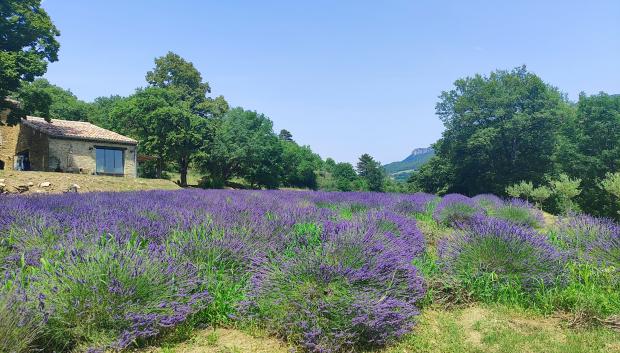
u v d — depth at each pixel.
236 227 5.80
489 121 44.06
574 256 5.38
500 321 3.97
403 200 12.62
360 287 3.82
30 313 2.95
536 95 43.19
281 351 3.33
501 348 3.36
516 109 43.16
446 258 5.03
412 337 3.58
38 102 26.52
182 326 3.64
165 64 53.69
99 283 3.36
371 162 73.25
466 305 4.48
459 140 44.88
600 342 3.46
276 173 47.41
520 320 4.03
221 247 4.82
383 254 4.29
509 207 12.57
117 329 3.28
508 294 4.55
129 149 31.41
